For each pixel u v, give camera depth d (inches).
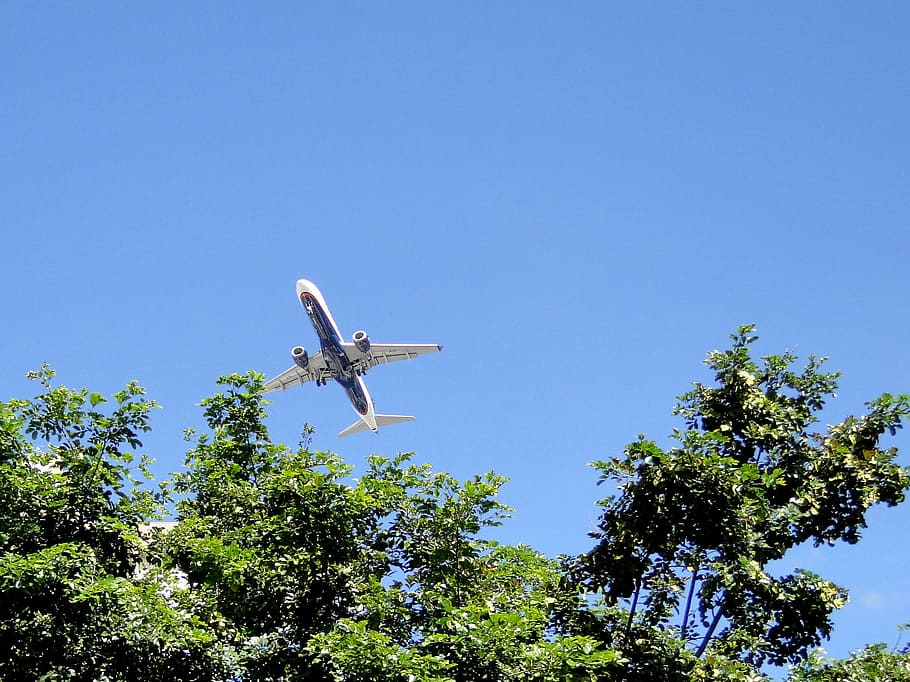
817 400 935.0
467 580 813.2
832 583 810.2
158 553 826.2
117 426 821.9
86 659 679.7
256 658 709.9
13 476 753.0
